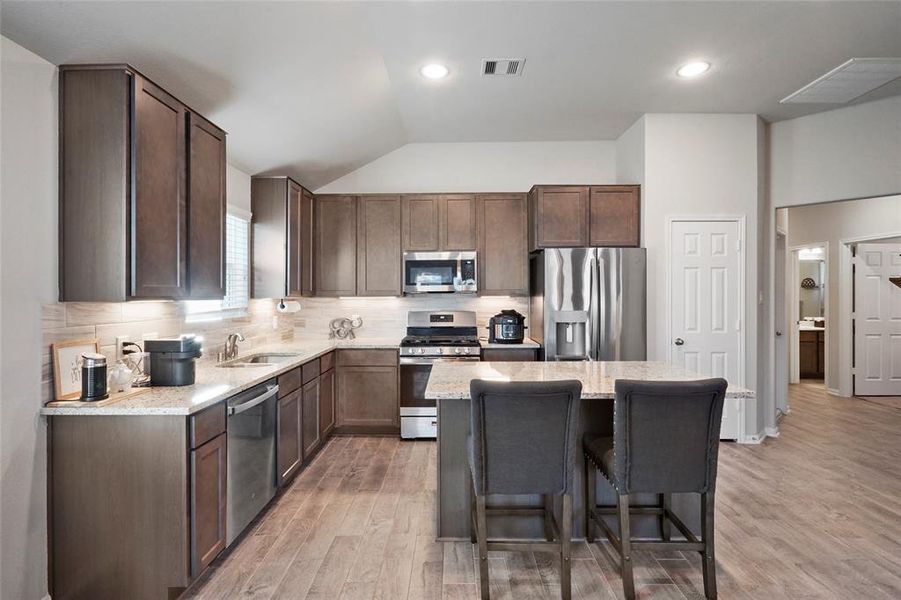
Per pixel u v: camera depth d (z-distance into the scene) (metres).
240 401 2.39
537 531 2.42
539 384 1.89
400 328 4.85
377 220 4.54
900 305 5.90
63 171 1.93
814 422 4.73
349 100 3.40
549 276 4.04
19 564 1.81
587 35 2.79
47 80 1.89
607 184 4.73
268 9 2.23
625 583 1.97
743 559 2.29
